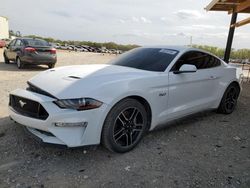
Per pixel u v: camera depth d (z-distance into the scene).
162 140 3.88
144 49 4.63
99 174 2.86
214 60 4.96
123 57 4.54
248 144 3.91
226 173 3.01
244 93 8.44
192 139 3.99
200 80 4.39
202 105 4.57
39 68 12.08
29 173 2.82
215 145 3.81
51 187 2.60
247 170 3.11
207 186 2.73
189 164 3.18
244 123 4.91
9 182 2.64
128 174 2.88
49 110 2.86
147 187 2.66
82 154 3.29
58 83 3.18
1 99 5.65
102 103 2.99
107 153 3.35
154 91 3.57
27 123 3.08
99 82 3.13
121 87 3.17
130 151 3.45
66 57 23.08
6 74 9.52
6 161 3.04
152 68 3.92
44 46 11.55
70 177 2.78
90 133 2.97
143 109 3.48
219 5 10.97
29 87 3.45
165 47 4.54
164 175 2.90
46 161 3.08
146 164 3.12
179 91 3.99
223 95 5.18
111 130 3.12
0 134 3.72
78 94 2.93
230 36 11.66
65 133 2.89
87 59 21.83
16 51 11.77
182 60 4.19
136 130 3.49
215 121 4.96
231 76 5.23
